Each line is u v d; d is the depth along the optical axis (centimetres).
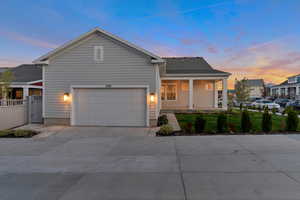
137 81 921
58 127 897
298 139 627
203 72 1487
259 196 267
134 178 338
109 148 551
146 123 922
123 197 271
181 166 396
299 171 360
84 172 370
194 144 579
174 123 977
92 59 929
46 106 945
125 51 920
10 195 283
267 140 616
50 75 939
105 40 923
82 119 941
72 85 934
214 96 1688
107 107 935
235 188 292
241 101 1622
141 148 546
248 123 757
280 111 1741
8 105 885
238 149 516
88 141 640
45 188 304
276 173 351
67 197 274
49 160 446
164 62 905
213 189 290
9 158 462
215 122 986
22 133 721
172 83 1689
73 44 927
